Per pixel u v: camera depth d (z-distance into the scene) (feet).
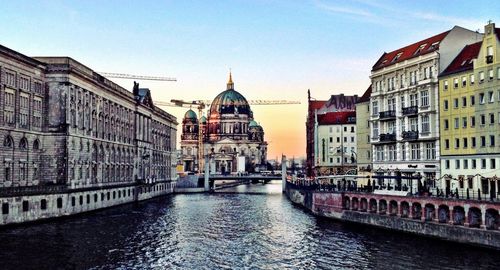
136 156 448.24
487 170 241.35
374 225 247.29
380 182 325.21
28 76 282.77
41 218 262.47
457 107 260.42
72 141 305.53
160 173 545.44
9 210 236.02
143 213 327.06
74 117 309.01
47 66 299.58
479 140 246.06
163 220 288.51
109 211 337.52
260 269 166.20
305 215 314.76
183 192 603.67
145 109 477.77
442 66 275.59
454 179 250.57
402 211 232.94
